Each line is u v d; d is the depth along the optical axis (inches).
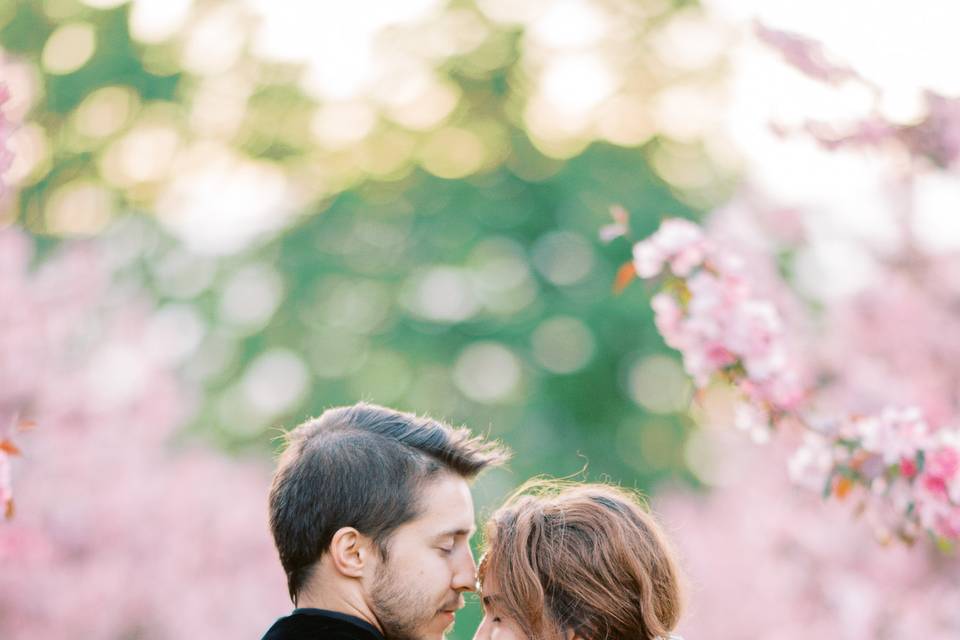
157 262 624.4
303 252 675.4
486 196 712.4
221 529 400.2
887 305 359.3
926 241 362.3
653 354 675.4
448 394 663.1
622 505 118.4
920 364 358.9
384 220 706.8
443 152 745.0
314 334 657.6
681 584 118.4
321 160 737.6
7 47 625.3
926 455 153.3
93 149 636.7
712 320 157.0
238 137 713.0
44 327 382.0
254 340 636.7
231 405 611.5
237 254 663.8
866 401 338.3
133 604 380.5
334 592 103.9
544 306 679.7
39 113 598.5
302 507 104.9
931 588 355.3
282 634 101.6
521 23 757.9
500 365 680.4
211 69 702.5
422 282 687.1
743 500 419.8
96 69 639.1
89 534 376.5
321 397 633.0
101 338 397.7
